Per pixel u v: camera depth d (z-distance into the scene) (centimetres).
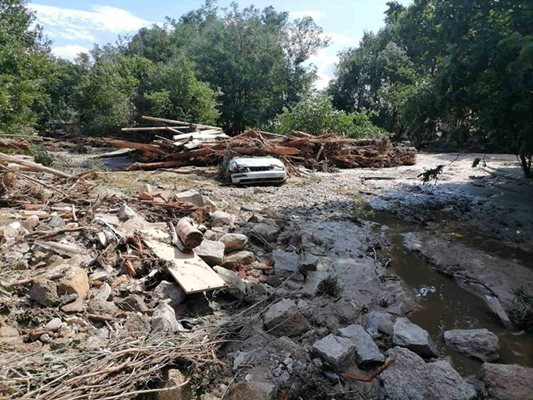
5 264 443
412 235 755
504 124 812
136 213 658
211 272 481
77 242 525
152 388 317
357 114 2236
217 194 942
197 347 361
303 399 329
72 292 405
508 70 718
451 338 427
